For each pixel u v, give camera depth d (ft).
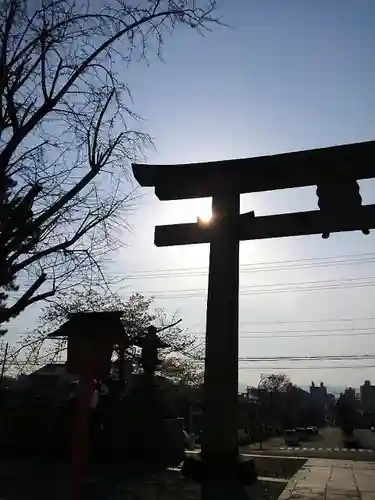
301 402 325.83
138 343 67.36
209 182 47.42
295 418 294.05
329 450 132.87
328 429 334.65
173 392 102.42
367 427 353.92
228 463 44.16
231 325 45.62
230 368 45.01
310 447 155.84
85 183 28.02
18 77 27.09
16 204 25.81
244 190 47.37
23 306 26.58
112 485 43.09
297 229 45.03
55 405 62.80
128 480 45.73
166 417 68.95
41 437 63.00
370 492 45.65
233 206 46.88
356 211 43.78
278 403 275.39
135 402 62.90
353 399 363.97
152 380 66.13
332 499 42.34
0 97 25.98
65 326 21.75
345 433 250.98
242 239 46.78
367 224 43.55
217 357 45.16
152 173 47.93
